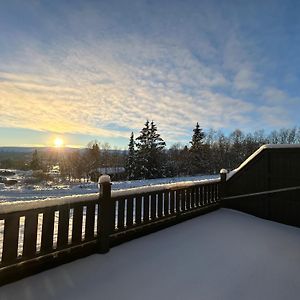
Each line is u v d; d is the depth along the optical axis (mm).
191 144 41594
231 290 3402
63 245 3643
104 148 52625
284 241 5523
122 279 3467
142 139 35531
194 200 6977
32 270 3332
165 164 37031
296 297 3342
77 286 3215
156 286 3367
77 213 3832
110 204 4336
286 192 7004
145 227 5145
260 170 7582
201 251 4605
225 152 54062
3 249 3021
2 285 3055
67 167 47188
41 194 13109
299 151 6797
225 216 7246
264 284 3627
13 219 3105
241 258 4441
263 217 7422
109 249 4285
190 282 3523
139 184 19406
